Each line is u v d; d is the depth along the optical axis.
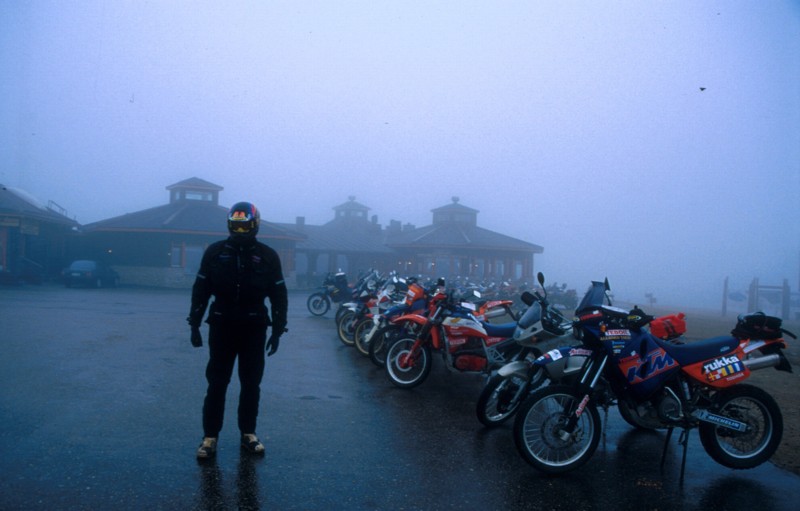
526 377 5.44
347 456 4.66
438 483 4.20
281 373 7.93
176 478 4.02
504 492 4.09
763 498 4.13
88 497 3.65
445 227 44.06
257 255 4.48
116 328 11.66
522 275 43.94
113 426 5.11
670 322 5.61
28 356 8.13
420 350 7.27
